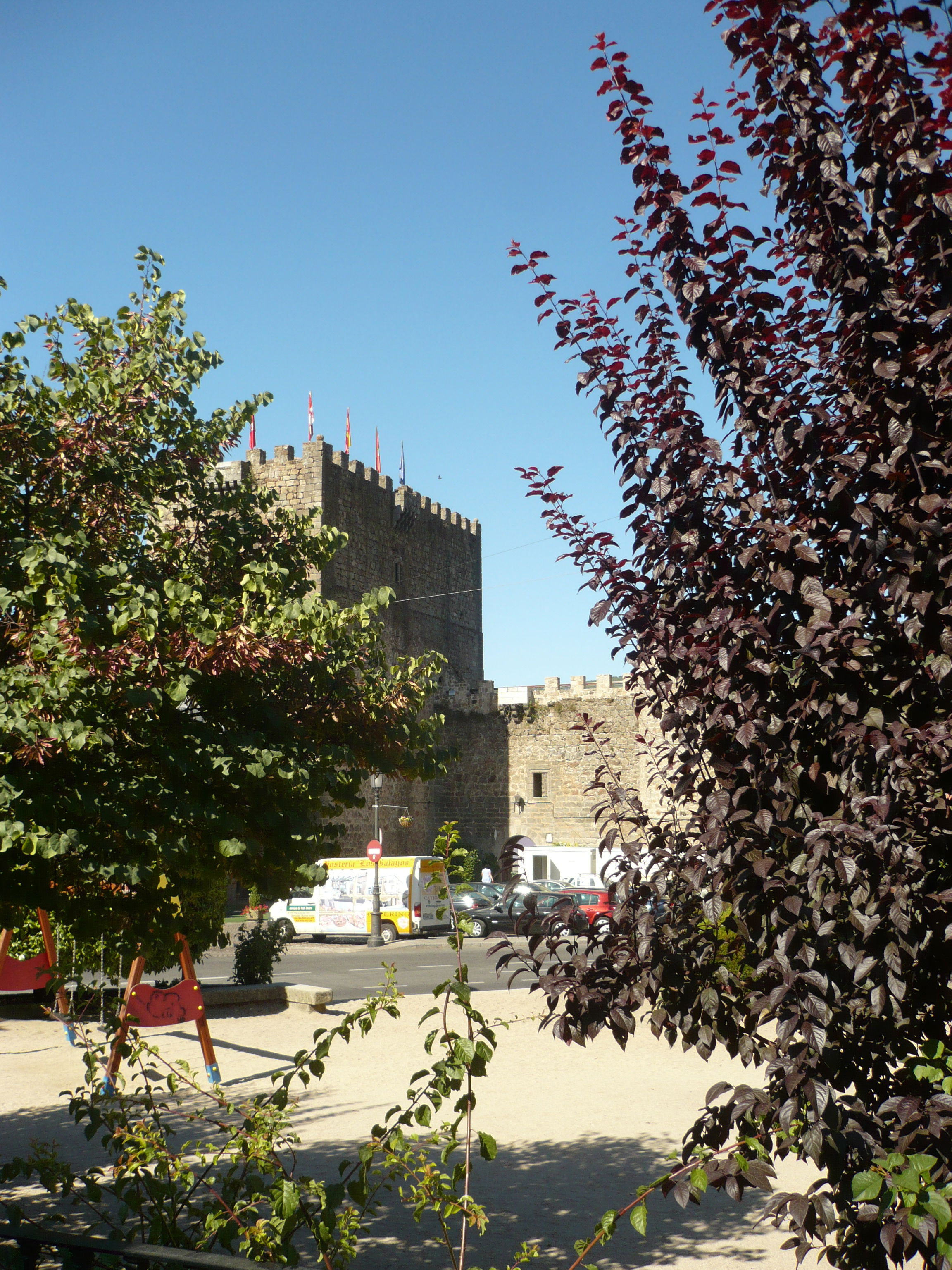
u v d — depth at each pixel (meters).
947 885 3.20
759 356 3.68
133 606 4.80
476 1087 11.35
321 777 5.57
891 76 3.15
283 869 5.66
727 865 3.21
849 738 3.17
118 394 6.35
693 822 3.51
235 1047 14.28
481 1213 3.65
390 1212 7.27
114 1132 4.47
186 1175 4.27
